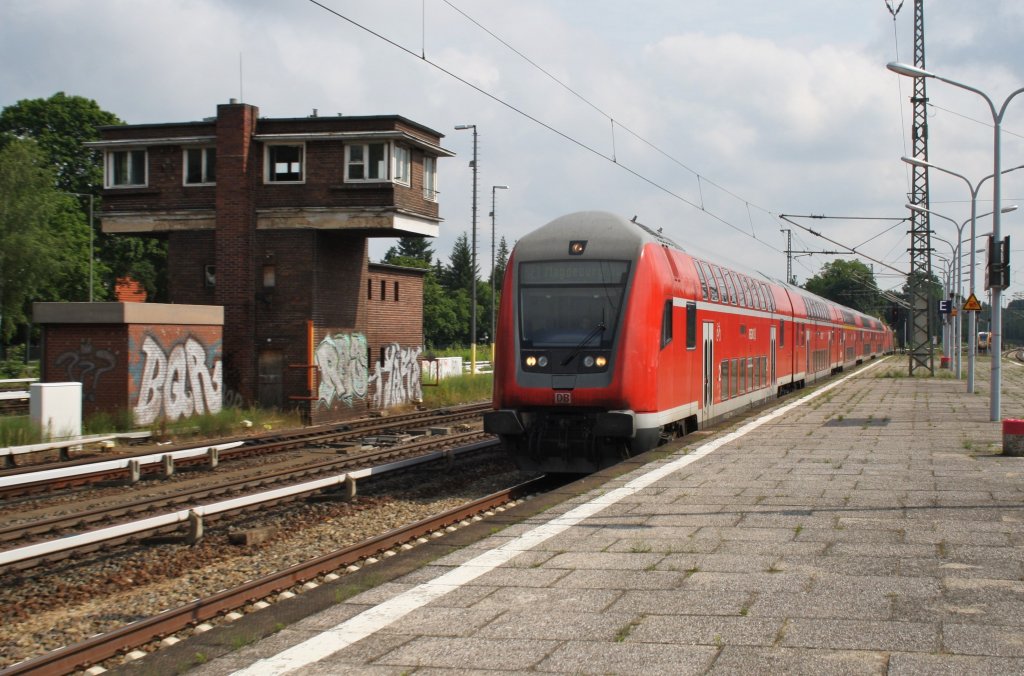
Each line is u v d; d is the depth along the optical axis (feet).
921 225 152.25
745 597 23.72
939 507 35.55
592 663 19.22
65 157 181.88
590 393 50.03
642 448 51.57
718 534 31.50
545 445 51.29
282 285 93.25
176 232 96.84
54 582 33.04
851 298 388.37
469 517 43.32
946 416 78.64
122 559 35.96
